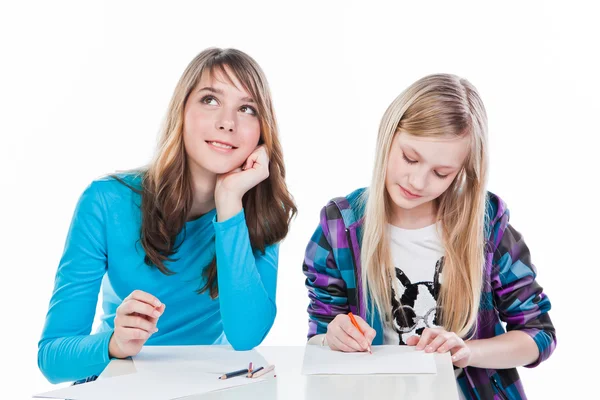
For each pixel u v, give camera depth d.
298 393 1.18
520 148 2.58
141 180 1.67
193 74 1.61
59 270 1.60
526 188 2.58
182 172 1.63
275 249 1.74
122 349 1.39
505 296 1.66
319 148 2.63
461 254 1.64
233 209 1.59
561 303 2.55
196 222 1.69
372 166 1.64
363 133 2.63
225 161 1.58
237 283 1.57
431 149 1.50
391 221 1.68
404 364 1.33
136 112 2.73
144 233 1.62
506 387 1.61
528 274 1.66
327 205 1.73
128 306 1.38
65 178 2.74
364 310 1.67
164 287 1.69
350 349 1.43
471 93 1.59
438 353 1.41
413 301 1.66
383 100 2.62
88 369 1.43
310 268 1.72
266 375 1.28
